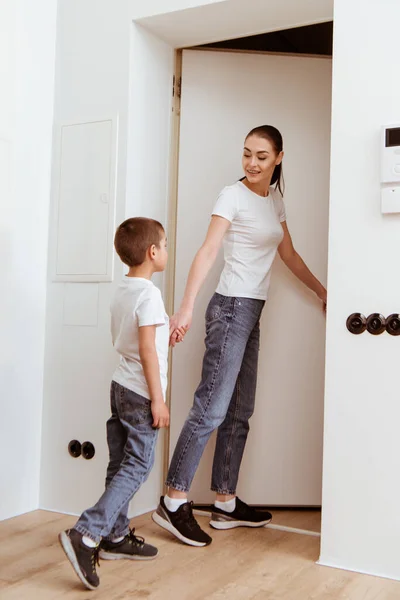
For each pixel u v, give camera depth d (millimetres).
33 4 2625
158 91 2742
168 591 1863
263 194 2527
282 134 2830
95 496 2555
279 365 2807
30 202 2619
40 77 2666
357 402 2098
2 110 2473
